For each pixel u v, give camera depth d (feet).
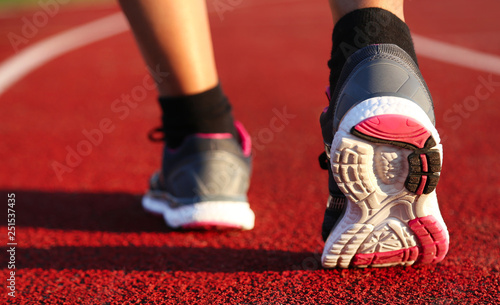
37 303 5.94
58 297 6.06
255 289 6.01
